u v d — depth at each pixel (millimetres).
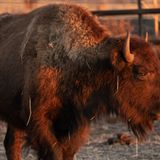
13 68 20844
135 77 19766
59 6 20672
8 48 21297
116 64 19781
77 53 20125
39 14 20812
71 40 20203
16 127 21734
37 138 20062
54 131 20172
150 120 20328
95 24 20547
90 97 20281
